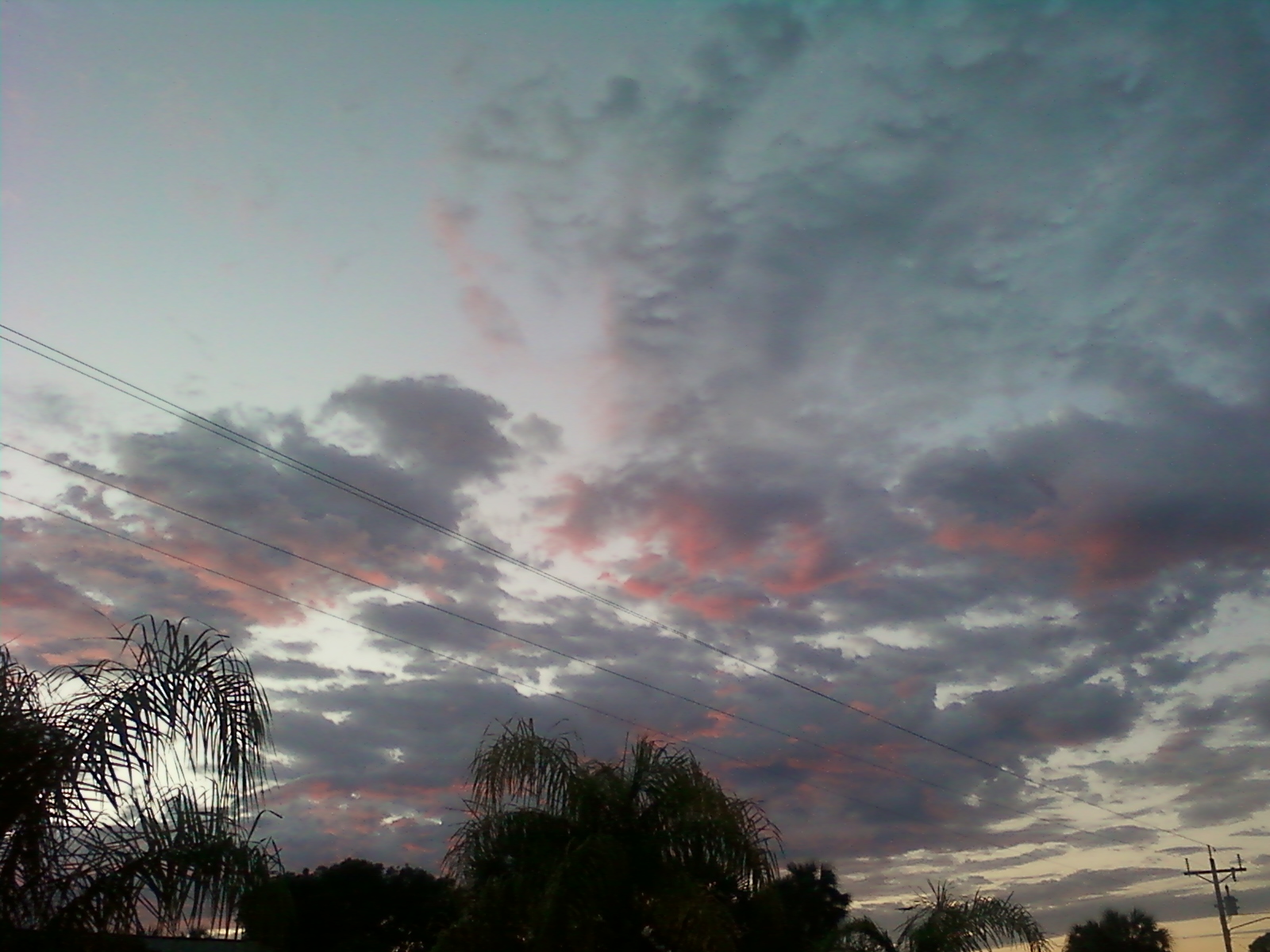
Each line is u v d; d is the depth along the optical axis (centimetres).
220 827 967
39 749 909
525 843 1586
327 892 3622
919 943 1794
